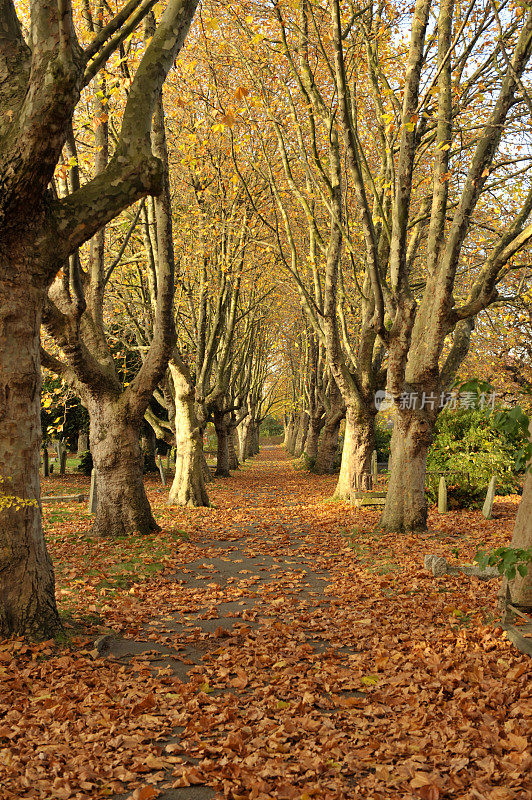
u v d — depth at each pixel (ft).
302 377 127.03
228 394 105.50
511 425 15.28
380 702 15.78
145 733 14.11
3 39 19.54
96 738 13.79
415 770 12.17
